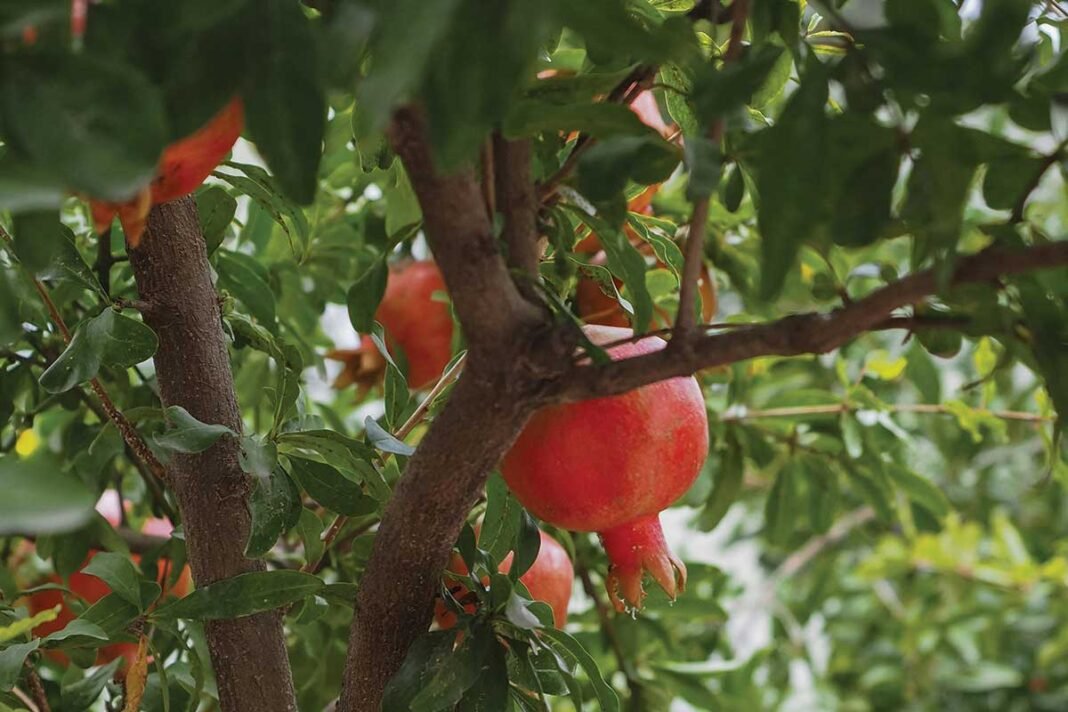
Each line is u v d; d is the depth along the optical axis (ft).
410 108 3.53
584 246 4.64
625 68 3.83
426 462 3.81
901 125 3.62
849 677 8.55
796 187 3.51
